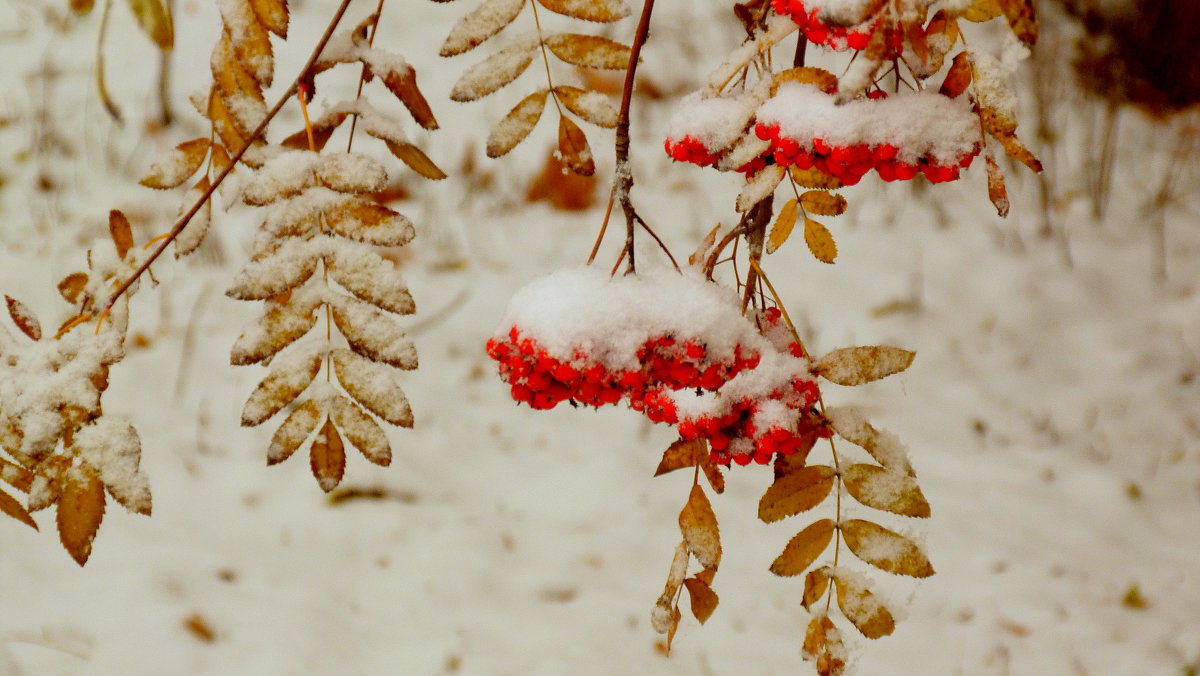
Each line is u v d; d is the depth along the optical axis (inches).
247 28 56.0
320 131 61.1
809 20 47.8
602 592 133.3
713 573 60.6
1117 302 198.1
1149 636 134.1
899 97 50.6
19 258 176.4
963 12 43.6
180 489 140.4
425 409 161.5
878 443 57.6
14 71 215.0
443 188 204.1
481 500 146.6
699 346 52.2
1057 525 153.4
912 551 58.0
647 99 223.5
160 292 176.6
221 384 160.4
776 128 51.5
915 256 202.1
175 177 61.2
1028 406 176.1
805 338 181.5
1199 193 223.9
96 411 53.2
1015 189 218.8
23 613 115.5
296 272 55.8
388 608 126.3
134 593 120.1
